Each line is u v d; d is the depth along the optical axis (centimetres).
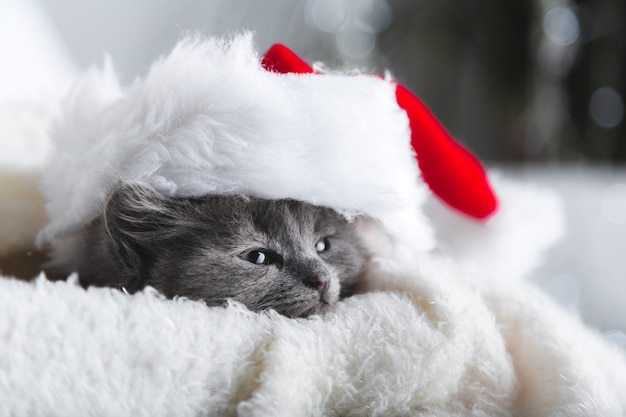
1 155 30
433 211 31
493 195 31
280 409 20
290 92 24
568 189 51
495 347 23
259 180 23
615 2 60
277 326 22
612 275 47
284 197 24
